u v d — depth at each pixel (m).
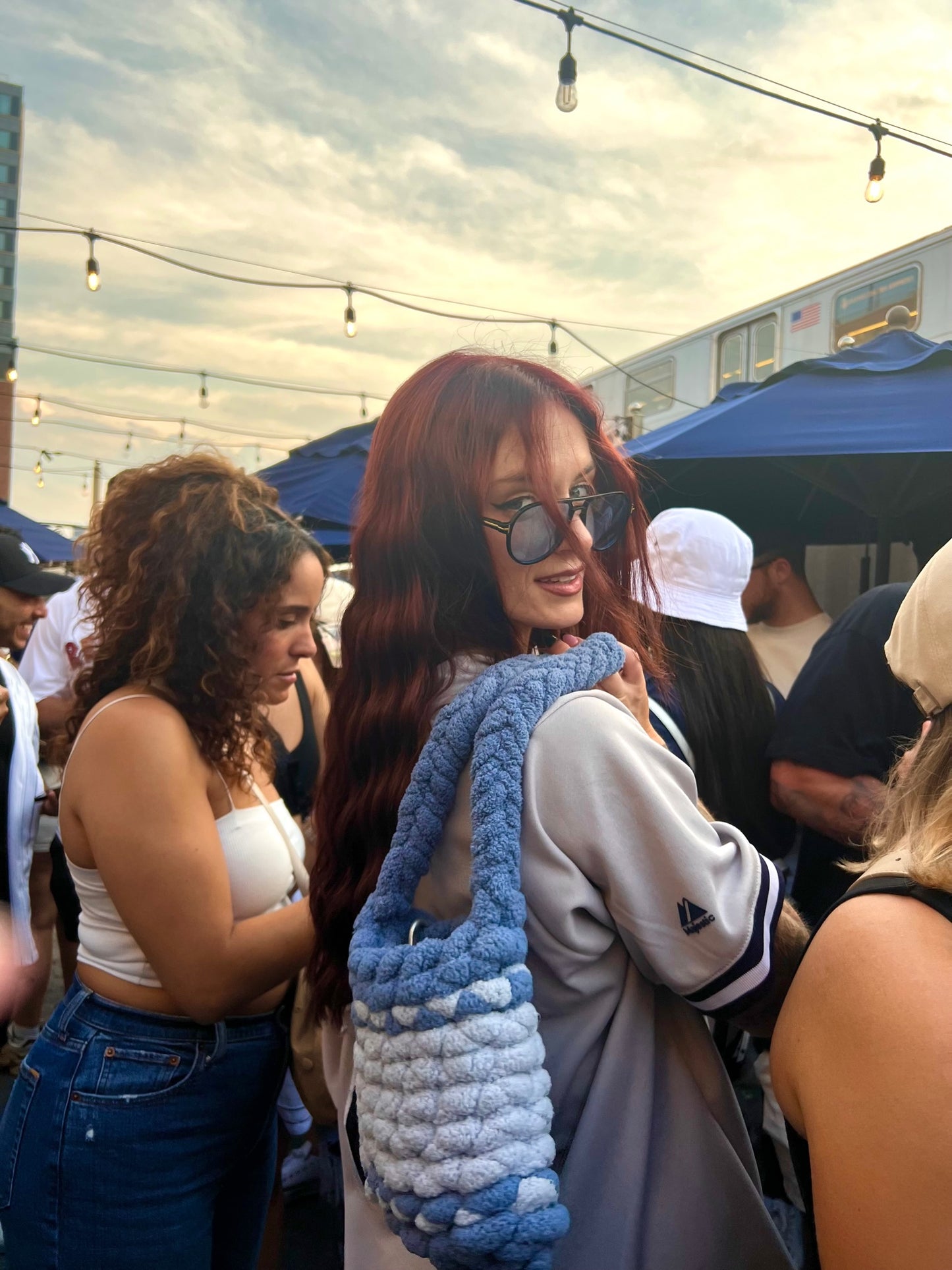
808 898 2.04
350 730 1.00
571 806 0.81
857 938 0.67
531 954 0.84
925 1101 0.59
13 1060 2.97
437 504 0.96
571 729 0.82
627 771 0.81
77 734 1.40
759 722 2.00
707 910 0.80
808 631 2.79
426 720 0.94
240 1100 1.36
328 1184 2.39
